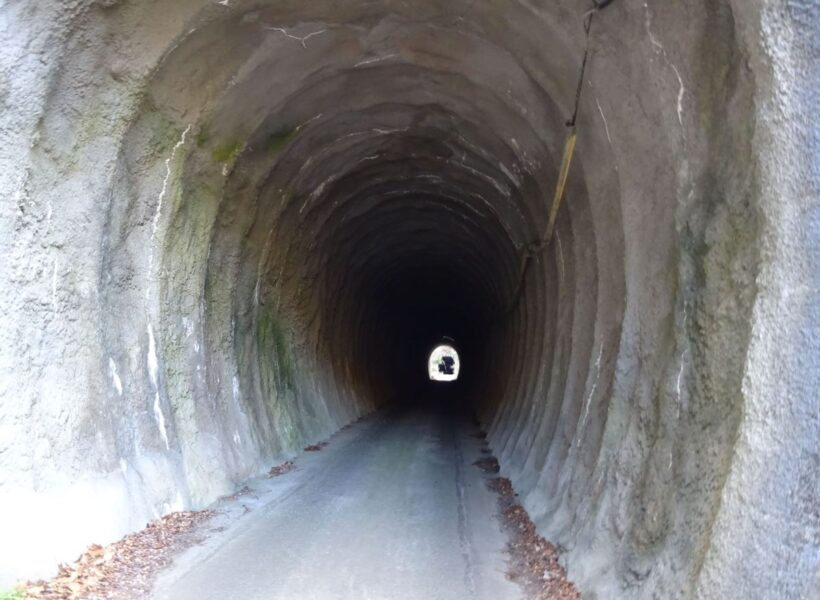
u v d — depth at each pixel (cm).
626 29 535
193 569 598
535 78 761
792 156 329
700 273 451
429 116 1112
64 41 594
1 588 495
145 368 789
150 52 694
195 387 923
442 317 3516
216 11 716
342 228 1627
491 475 1195
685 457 442
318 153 1180
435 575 623
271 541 698
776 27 329
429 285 2838
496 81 870
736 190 407
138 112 719
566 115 750
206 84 817
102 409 683
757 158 352
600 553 567
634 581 476
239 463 1009
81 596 517
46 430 604
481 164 1207
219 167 945
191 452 876
